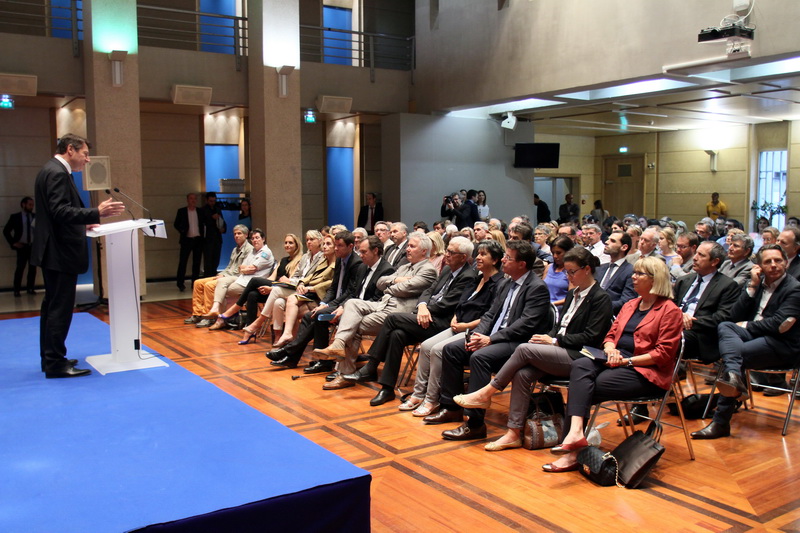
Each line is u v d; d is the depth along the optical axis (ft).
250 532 8.58
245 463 9.91
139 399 13.26
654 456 12.13
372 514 11.06
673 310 13.14
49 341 14.88
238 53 37.27
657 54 28.63
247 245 27.86
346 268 20.83
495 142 44.19
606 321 13.83
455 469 13.01
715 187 53.67
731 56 25.89
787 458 13.50
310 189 47.26
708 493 11.87
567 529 10.53
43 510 8.34
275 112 36.04
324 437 14.76
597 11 30.81
